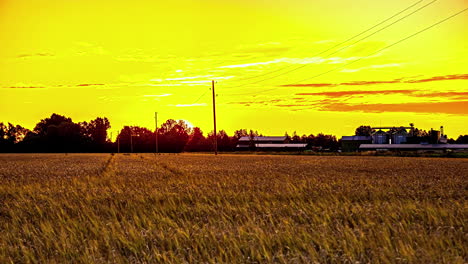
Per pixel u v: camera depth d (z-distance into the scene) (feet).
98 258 40.01
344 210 61.46
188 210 65.92
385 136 544.62
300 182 107.34
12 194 94.89
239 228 48.32
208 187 98.12
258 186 98.37
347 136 564.71
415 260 35.60
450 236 43.39
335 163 214.48
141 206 70.79
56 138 615.16
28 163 256.32
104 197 83.20
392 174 137.49
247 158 292.20
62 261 39.70
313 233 45.50
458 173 142.00
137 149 588.09
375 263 35.40
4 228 55.21
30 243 45.52
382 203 69.82
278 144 606.55
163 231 49.85
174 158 304.91
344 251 39.27
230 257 39.32
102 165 224.53
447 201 71.51
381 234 44.14
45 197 83.51
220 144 621.31
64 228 52.95
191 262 37.96
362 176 128.06
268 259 37.63
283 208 64.75
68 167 204.33
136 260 39.09
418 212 58.70
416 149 492.95
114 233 48.11
